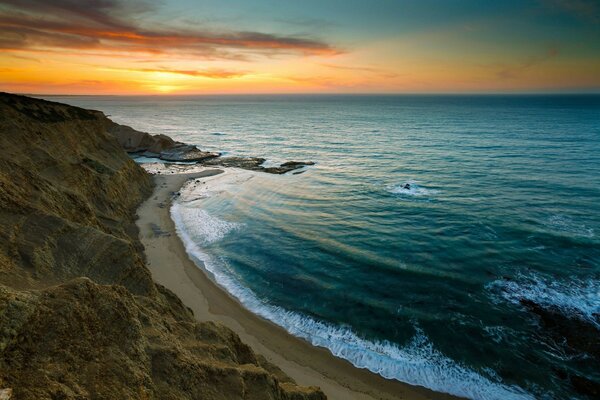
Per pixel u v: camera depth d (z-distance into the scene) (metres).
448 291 21.81
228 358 11.99
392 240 29.64
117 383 8.43
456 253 26.86
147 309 12.28
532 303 20.25
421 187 46.38
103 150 40.22
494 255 26.31
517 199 39.97
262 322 19.33
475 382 15.07
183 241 29.44
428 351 16.94
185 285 22.61
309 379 15.30
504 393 14.50
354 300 21.23
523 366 15.80
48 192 19.48
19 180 18.44
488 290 21.77
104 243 15.39
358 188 46.88
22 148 25.34
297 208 38.84
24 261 12.94
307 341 17.83
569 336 17.56
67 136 33.75
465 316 19.33
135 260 15.62
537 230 30.66
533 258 25.67
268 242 29.61
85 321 9.18
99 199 29.55
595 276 23.00
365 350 17.12
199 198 42.38
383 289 22.36
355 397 14.44
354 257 26.66
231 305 20.81
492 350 16.78
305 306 20.83
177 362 9.91
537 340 17.34
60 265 13.71
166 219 34.31
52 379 7.69
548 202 38.62
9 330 7.73
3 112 26.98
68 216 19.72
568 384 14.84
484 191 43.50
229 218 35.41
